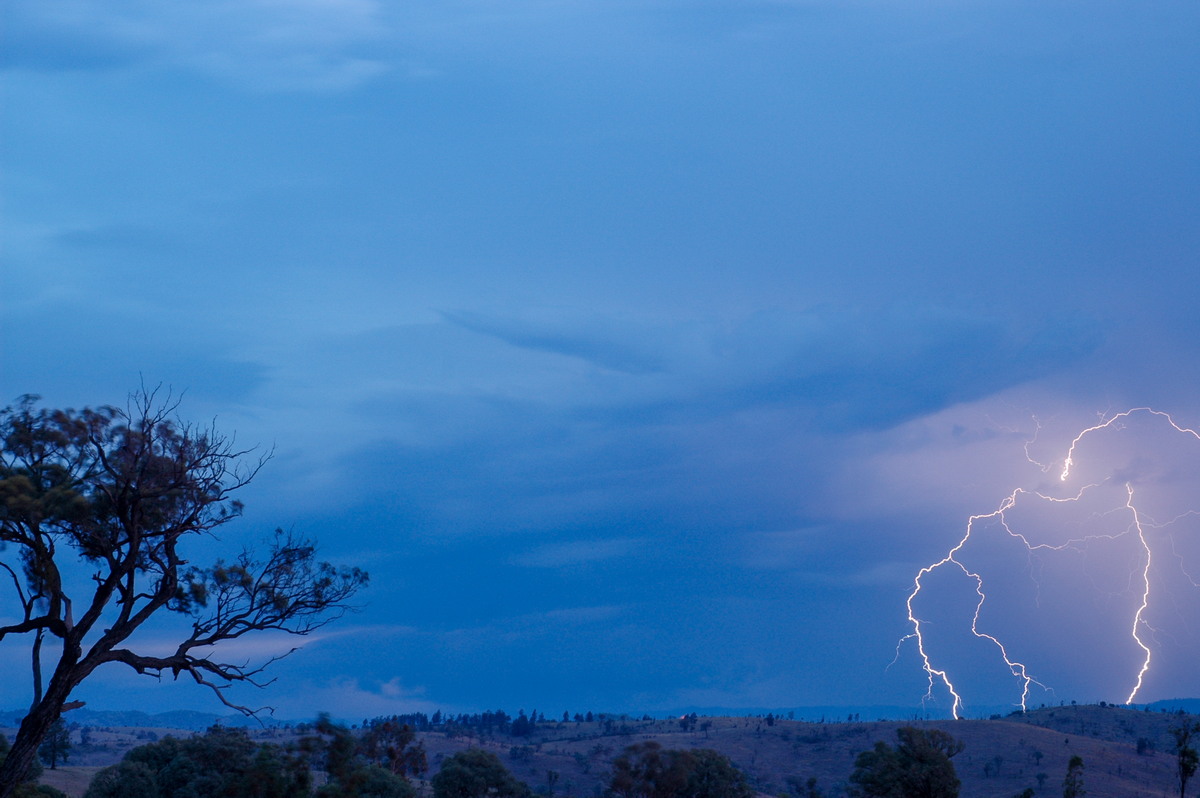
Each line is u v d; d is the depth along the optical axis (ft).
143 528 97.50
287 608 100.63
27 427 95.30
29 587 95.76
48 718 89.92
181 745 277.85
